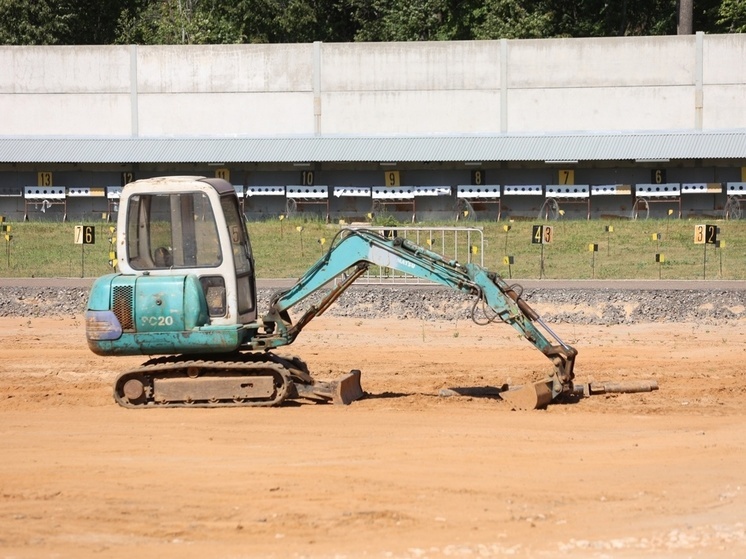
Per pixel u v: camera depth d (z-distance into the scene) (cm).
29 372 5053
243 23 16062
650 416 3894
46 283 7938
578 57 12206
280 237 10338
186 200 3909
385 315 6925
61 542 2495
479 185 12044
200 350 3884
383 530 2569
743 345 5859
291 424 3703
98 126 12775
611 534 2534
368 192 12175
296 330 4034
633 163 11812
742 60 12000
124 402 3988
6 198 12556
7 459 3275
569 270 8544
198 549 2441
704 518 2658
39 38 15412
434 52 12394
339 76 12506
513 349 5756
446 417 3850
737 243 9656
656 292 7025
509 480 3014
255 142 12394
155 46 12681
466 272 3994
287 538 2516
